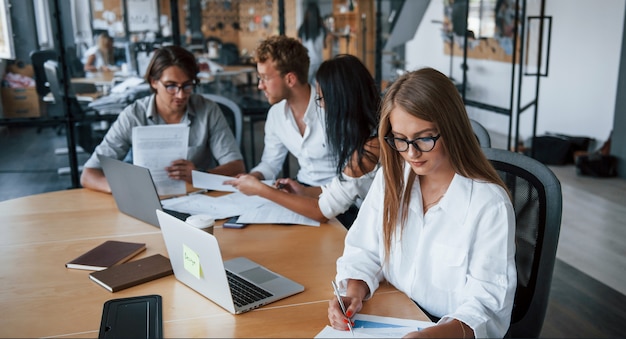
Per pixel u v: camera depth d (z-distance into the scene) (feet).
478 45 14.48
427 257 4.55
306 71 7.67
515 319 5.16
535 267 5.03
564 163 16.87
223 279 4.14
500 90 14.73
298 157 8.13
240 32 14.07
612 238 11.63
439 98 4.09
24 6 12.78
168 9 13.62
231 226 6.11
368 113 6.35
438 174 4.51
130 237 5.87
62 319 4.19
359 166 6.27
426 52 14.60
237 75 14.26
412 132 4.14
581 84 17.15
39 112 13.39
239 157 8.62
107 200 7.17
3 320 4.18
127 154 9.07
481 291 4.17
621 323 8.70
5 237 5.93
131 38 13.53
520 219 5.17
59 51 13.16
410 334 3.77
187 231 4.31
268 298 4.40
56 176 13.87
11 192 13.70
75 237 5.90
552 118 18.35
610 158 15.51
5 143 13.44
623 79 14.99
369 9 14.24
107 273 4.90
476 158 4.33
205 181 6.73
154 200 6.04
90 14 13.17
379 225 4.86
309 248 5.52
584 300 9.42
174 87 7.73
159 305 4.35
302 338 3.88
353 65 6.42
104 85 13.56
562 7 16.60
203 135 8.51
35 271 5.07
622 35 14.75
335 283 4.61
